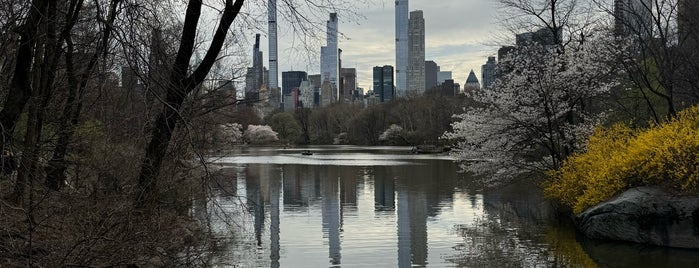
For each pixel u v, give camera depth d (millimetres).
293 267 12117
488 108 20719
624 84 23172
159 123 9680
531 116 19266
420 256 13086
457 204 21922
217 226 16500
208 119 14164
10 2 9469
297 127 117125
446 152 66625
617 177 14445
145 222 9344
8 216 8062
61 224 8672
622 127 17906
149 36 8070
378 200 23469
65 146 11094
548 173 17938
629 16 22656
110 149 10844
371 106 113500
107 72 9633
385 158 55719
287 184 30547
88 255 7738
